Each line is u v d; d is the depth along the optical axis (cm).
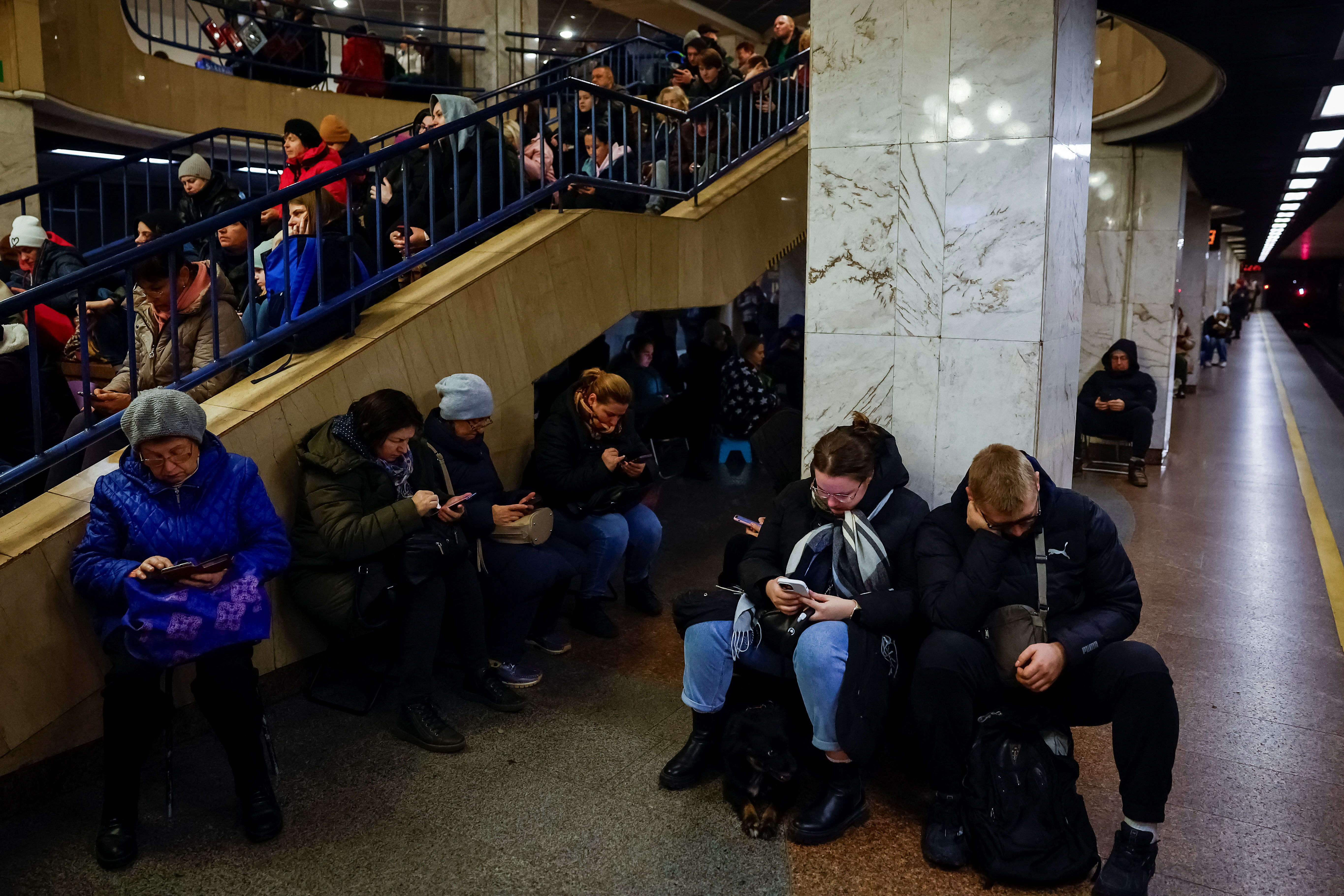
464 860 264
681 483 719
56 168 956
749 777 287
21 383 398
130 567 268
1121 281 866
